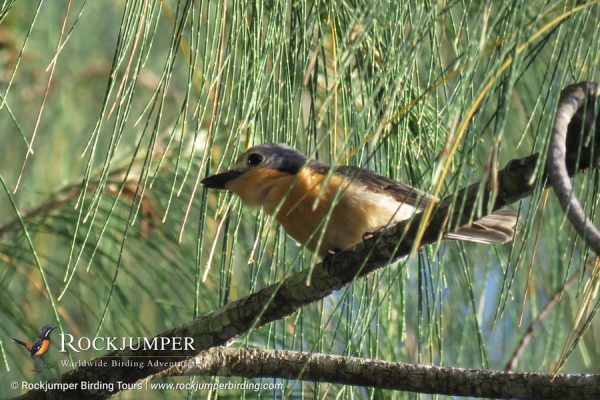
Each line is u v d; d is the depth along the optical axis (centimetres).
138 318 815
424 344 689
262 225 711
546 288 796
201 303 806
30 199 942
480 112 458
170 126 910
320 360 660
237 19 581
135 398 820
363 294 634
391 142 619
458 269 772
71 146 989
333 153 590
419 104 616
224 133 861
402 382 640
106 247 848
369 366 650
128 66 543
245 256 778
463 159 473
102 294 847
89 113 1016
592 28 598
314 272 629
